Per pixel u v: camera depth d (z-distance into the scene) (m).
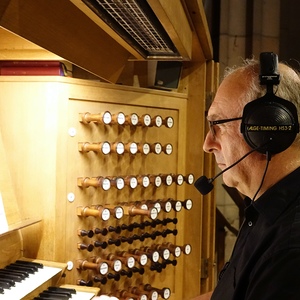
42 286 1.58
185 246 2.33
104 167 2.08
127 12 1.53
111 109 2.12
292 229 0.93
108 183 1.95
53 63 1.93
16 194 1.88
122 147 2.01
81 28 1.77
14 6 1.32
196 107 2.60
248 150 1.11
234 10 3.49
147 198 2.32
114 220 2.12
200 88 2.59
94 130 2.02
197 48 2.42
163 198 2.43
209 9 3.50
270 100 1.05
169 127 2.27
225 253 3.54
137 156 2.26
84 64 1.90
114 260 2.01
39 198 1.87
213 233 2.74
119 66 2.23
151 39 1.91
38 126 1.87
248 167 1.11
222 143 1.17
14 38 1.86
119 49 2.16
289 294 0.85
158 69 2.49
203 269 2.66
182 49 1.93
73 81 1.91
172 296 2.52
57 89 1.86
